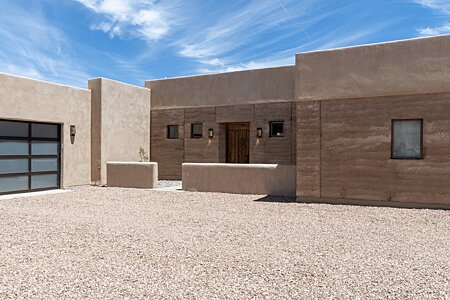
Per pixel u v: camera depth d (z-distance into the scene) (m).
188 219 7.87
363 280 4.13
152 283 4.05
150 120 18.44
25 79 12.67
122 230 6.72
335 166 10.05
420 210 8.80
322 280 4.13
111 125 15.86
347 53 9.91
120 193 12.59
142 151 17.62
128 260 4.89
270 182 11.77
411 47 9.20
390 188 9.43
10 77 12.16
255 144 15.71
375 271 4.43
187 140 17.39
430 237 6.27
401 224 7.36
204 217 8.11
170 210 9.09
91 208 9.47
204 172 12.83
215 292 3.79
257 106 15.70
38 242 5.87
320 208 9.27
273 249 5.43
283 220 7.75
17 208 9.53
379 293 3.77
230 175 12.39
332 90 10.06
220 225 7.22
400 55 9.31
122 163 14.47
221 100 16.53
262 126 15.59
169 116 17.92
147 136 18.14
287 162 15.02
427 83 9.02
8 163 12.28
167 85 17.98
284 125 15.11
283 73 15.16
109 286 3.96
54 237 6.19
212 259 4.91
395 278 4.19
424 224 7.36
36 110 13.03
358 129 9.79
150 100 18.42
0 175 12.03
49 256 5.11
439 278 4.20
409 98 9.25
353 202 9.84
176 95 17.72
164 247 5.52
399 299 3.63
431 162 9.01
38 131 13.34
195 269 4.51
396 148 9.52
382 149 9.52
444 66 8.84
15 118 12.31
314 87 10.30
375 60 9.59
